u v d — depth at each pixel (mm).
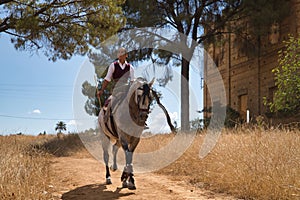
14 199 5879
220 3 22625
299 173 6672
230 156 8672
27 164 8555
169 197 6898
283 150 7953
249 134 10258
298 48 13648
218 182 7973
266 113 20812
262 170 7234
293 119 17594
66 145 17984
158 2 21344
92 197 6938
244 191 7020
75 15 15477
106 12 15430
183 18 20562
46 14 15016
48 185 7797
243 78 26656
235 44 24484
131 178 7422
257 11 21703
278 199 6332
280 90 13320
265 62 24438
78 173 10211
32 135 24453
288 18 22375
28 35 14977
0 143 11367
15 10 14484
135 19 20938
